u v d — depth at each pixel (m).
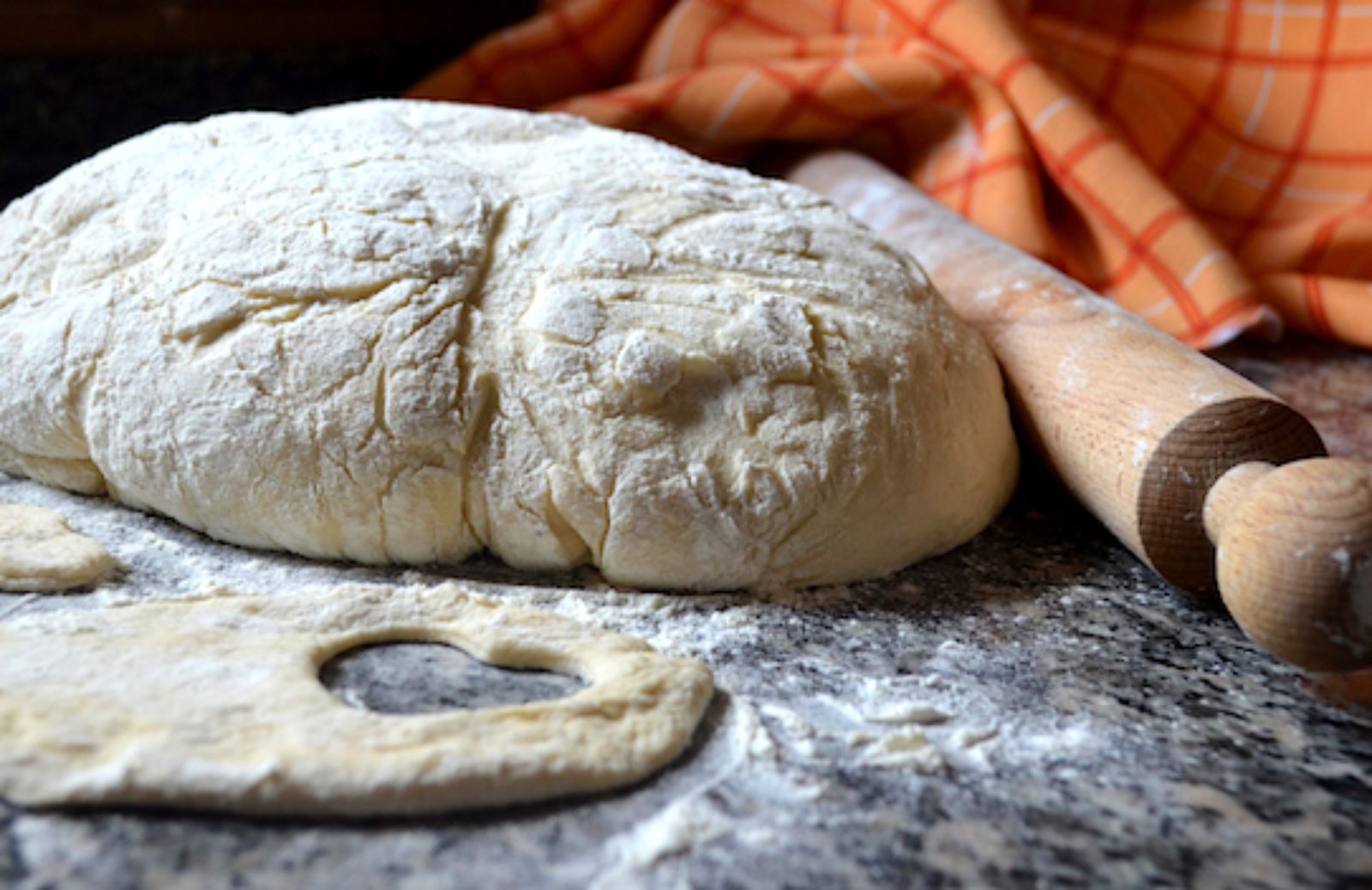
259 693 0.39
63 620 0.42
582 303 0.46
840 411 0.47
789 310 0.48
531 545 0.46
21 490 0.50
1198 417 0.45
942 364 0.50
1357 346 0.71
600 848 0.36
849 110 0.77
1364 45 0.77
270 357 0.46
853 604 0.47
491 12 0.97
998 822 0.38
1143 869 0.36
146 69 0.86
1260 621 0.41
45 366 0.48
